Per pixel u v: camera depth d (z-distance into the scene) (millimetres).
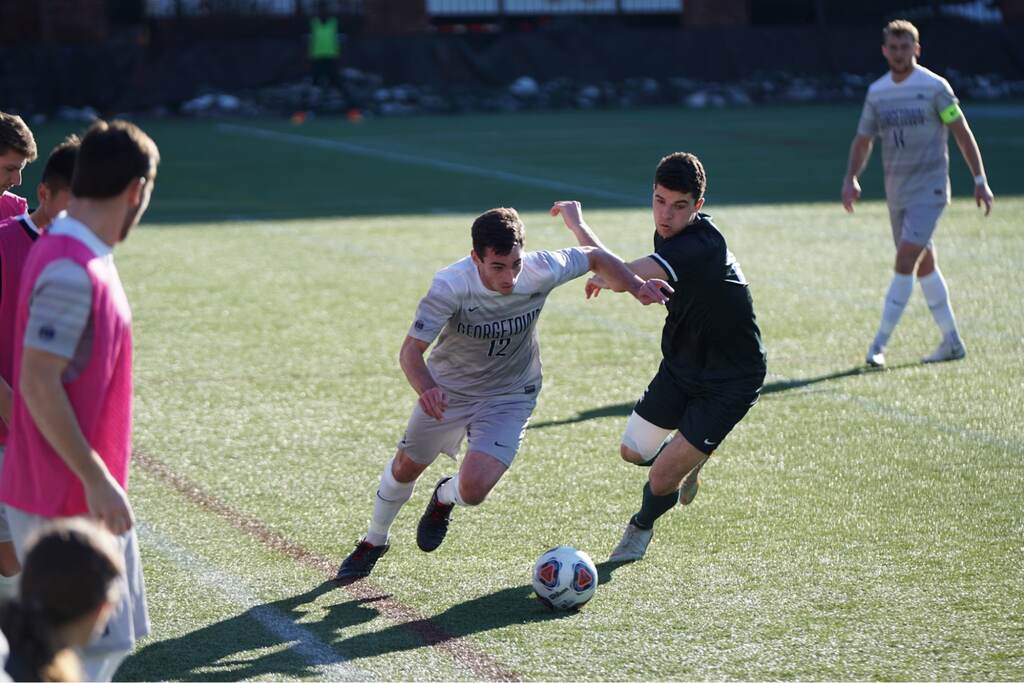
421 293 35000
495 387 16391
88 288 10305
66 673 8508
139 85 96938
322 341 29625
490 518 18469
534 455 21453
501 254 14773
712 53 107812
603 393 25359
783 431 22641
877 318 31891
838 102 106000
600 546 17344
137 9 100062
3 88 92250
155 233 45281
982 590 15594
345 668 13609
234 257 40531
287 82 101375
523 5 110062
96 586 8492
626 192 55469
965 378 26094
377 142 77188
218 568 16500
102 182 10414
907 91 26453
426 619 14930
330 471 20594
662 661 13719
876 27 111062
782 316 32156
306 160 68188
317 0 104062
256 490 19672
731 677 13305
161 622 14812
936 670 13422
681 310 16344
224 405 24438
